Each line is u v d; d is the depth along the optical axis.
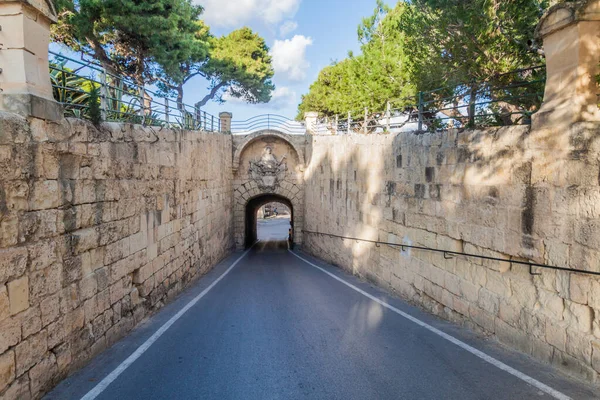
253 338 6.15
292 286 10.88
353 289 10.33
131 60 19.09
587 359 4.28
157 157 8.30
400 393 4.25
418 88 10.23
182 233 10.26
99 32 16.08
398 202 9.30
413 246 8.47
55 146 4.55
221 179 17.23
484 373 4.69
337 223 15.06
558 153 4.71
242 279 12.30
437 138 7.45
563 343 4.61
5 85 4.18
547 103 4.99
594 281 4.23
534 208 5.07
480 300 6.20
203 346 5.80
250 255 19.70
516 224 5.39
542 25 4.97
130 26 15.50
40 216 4.23
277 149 21.33
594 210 4.25
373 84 18.41
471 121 7.23
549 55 4.96
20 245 3.90
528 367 4.81
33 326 4.05
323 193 17.30
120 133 6.48
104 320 5.72
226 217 18.75
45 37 4.64
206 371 4.88
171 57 17.53
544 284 4.94
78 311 4.99
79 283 5.03
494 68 8.05
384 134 10.18
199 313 7.82
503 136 5.66
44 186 4.33
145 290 7.49
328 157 16.42
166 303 8.71
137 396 4.23
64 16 15.56
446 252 6.95
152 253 7.89
